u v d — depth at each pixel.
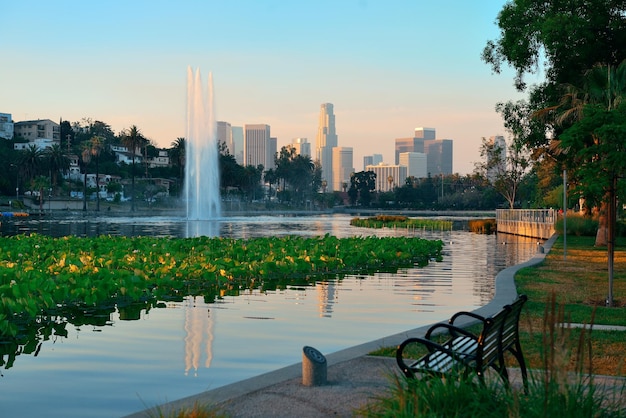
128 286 16.25
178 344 11.58
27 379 9.38
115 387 9.01
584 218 47.34
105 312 14.92
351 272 24.11
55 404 8.26
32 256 24.27
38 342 11.73
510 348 7.71
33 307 13.28
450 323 8.16
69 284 16.34
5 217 105.81
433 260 29.95
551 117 35.66
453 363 6.94
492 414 6.05
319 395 7.68
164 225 75.12
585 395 6.44
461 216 148.75
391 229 70.19
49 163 151.00
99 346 11.43
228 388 8.01
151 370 9.87
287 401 7.45
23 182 160.25
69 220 93.81
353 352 9.91
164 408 7.18
